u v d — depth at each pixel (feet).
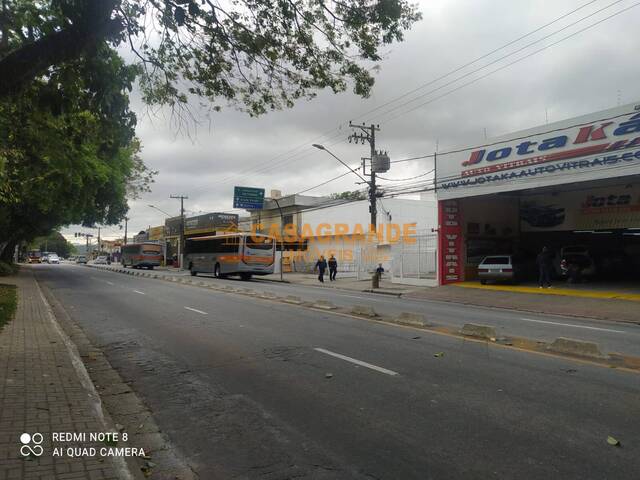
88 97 24.72
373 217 89.86
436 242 86.33
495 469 13.14
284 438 15.60
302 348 28.96
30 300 54.70
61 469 12.37
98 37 21.01
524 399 18.97
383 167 88.53
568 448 14.42
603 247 87.35
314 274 126.62
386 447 14.70
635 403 18.39
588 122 60.34
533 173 66.49
